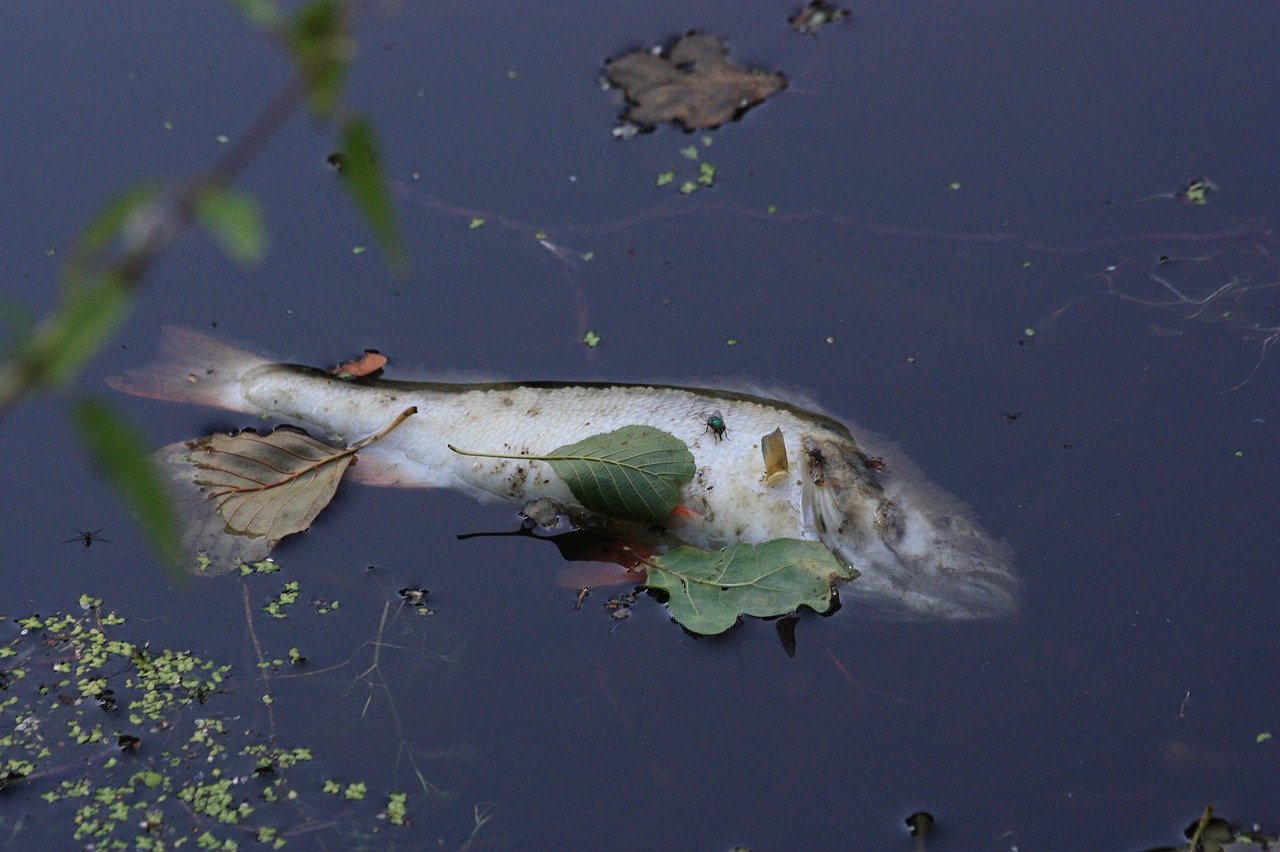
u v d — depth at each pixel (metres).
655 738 3.43
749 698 3.56
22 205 5.20
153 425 4.56
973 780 3.30
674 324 4.86
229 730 3.46
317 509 4.24
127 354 4.82
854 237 5.14
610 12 6.30
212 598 3.88
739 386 4.57
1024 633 3.70
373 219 1.21
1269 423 4.20
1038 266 4.93
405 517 4.29
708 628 3.76
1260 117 5.50
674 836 3.17
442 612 3.85
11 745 3.40
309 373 4.77
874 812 3.22
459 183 5.46
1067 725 3.42
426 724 3.48
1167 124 5.51
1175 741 3.35
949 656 3.67
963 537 3.97
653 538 4.30
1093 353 4.55
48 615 3.78
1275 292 4.67
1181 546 3.86
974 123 5.62
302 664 3.66
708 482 4.23
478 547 4.17
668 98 5.82
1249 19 6.05
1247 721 3.38
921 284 4.92
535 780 3.31
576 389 4.64
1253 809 3.18
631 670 3.66
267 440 4.48
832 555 3.96
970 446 4.27
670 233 5.24
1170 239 4.96
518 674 3.64
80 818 3.21
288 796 3.28
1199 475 4.07
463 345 4.83
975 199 5.25
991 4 6.29
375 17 5.98
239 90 5.83
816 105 5.77
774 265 5.07
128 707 3.51
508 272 5.10
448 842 3.14
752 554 4.01
